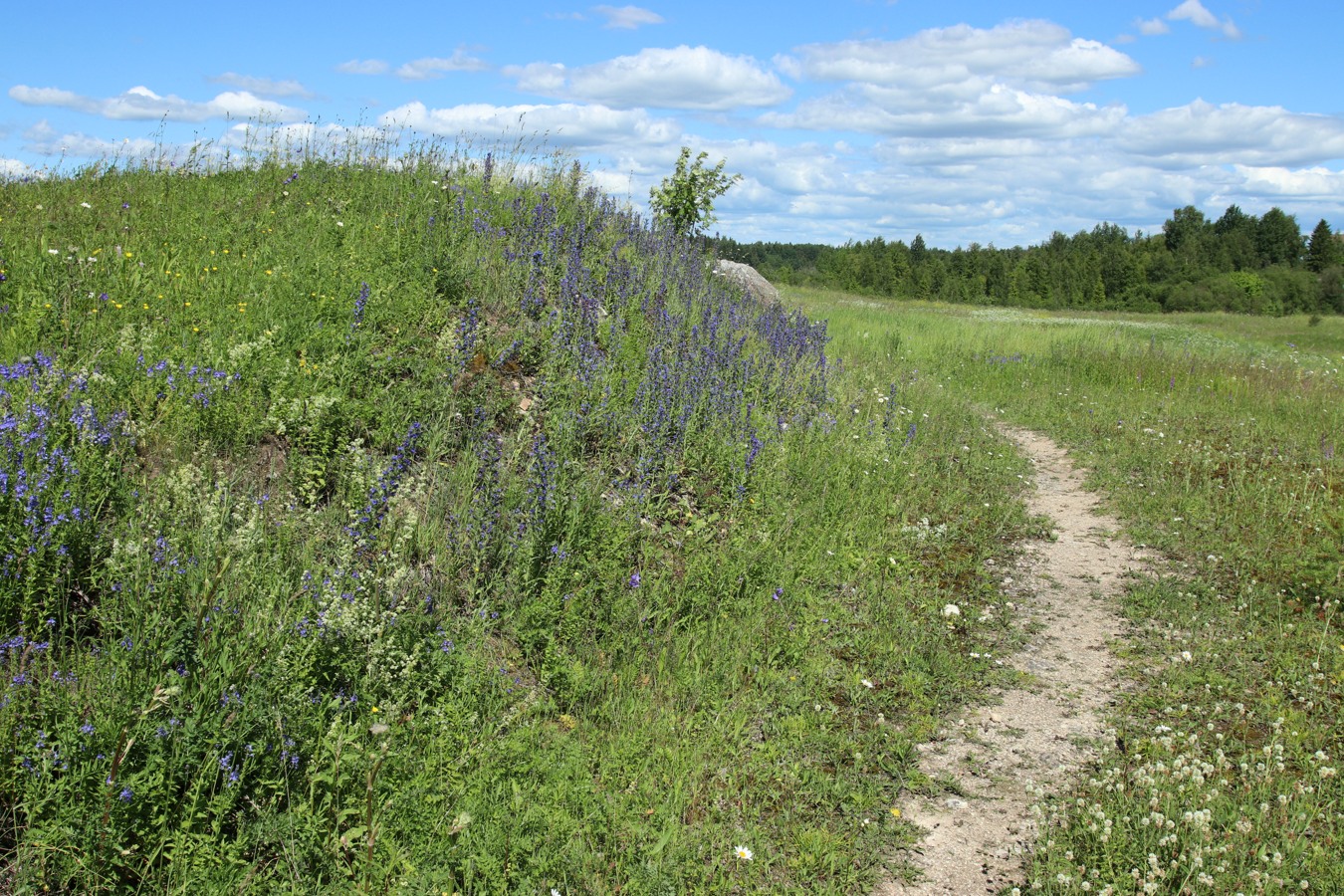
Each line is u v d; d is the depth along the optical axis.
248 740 3.65
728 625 5.88
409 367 7.23
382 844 3.48
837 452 9.27
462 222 10.44
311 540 5.08
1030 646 6.32
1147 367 17.97
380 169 12.23
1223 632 6.45
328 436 5.96
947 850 4.15
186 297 7.36
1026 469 11.09
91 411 5.07
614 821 3.94
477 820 3.76
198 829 3.39
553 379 7.87
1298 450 11.52
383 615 4.43
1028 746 5.05
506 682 4.71
